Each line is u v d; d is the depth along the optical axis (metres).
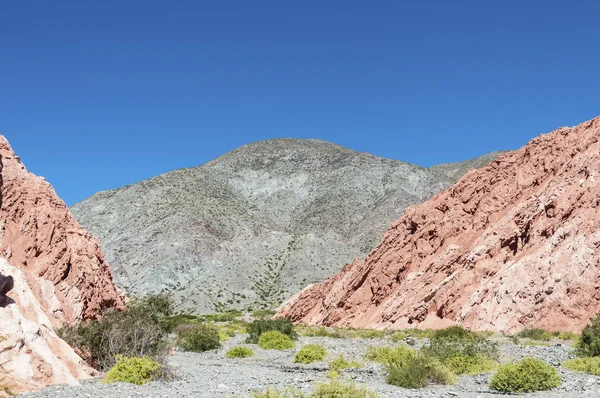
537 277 42.19
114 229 164.25
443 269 54.03
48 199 30.19
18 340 16.66
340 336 43.34
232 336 45.69
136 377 17.88
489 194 59.00
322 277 123.38
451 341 25.70
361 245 148.00
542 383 16.14
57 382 16.78
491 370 20.27
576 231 43.09
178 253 136.12
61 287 25.84
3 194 27.08
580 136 54.38
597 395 14.79
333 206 184.50
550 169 55.25
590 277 39.19
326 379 18.41
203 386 16.88
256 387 16.44
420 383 17.22
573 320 38.16
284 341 35.56
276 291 118.62
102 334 22.17
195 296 113.19
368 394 12.91
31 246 26.16
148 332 22.94
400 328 50.50
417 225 63.00
